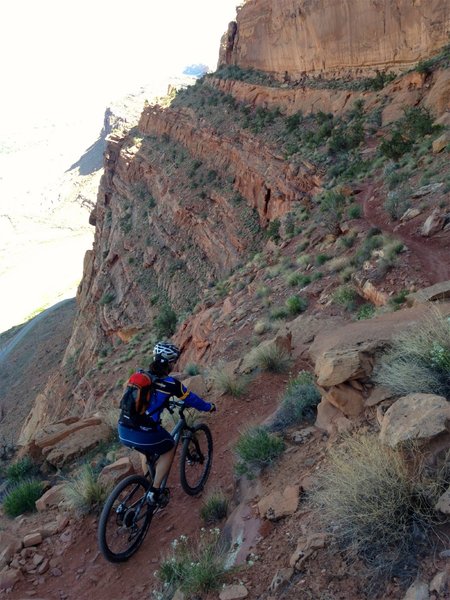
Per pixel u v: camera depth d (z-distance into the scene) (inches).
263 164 1902.1
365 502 155.7
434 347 207.3
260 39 2726.4
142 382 218.4
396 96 1576.0
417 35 1679.4
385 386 223.8
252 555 179.2
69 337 3745.1
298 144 1796.3
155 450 221.6
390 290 516.7
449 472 152.3
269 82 2578.7
